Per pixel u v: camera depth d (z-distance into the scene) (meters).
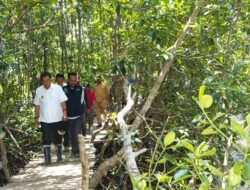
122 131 5.10
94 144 8.51
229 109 5.21
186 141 1.72
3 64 8.61
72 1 7.63
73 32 17.70
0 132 7.00
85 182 3.24
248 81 5.73
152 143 6.91
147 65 7.23
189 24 6.14
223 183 1.68
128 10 6.86
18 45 12.06
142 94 7.73
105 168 6.15
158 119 7.69
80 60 16.72
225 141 5.51
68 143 9.52
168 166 5.72
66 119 8.33
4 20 8.12
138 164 6.90
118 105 8.23
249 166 1.39
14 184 6.87
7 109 9.27
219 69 6.32
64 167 8.00
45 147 8.28
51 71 17.78
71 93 8.67
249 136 1.42
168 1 6.48
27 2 7.45
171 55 5.97
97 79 12.74
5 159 7.04
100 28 8.88
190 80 7.40
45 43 13.95
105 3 7.79
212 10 6.39
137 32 7.17
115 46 8.36
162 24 6.40
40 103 8.19
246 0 6.13
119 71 6.35
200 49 6.89
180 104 7.29
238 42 7.46
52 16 8.67
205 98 1.54
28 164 8.48
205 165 1.72
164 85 7.75
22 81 12.86
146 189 1.83
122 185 7.01
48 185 6.70
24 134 10.03
